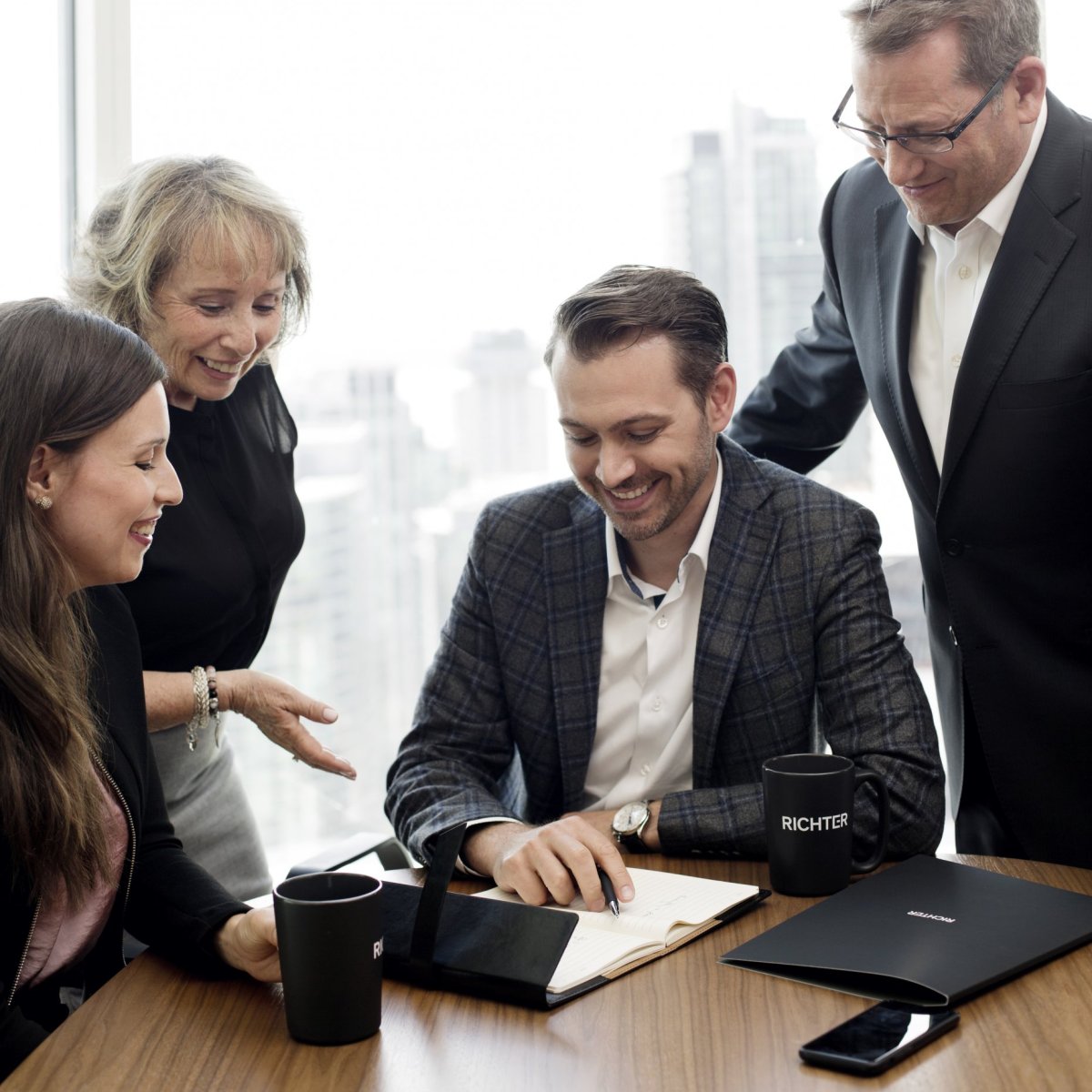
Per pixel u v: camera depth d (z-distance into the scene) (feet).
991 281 5.65
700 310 5.18
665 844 4.79
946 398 6.07
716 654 5.37
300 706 5.80
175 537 5.96
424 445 8.43
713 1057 3.12
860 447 7.94
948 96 5.18
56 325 4.15
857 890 4.12
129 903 4.41
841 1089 2.93
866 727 5.10
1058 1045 3.10
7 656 3.92
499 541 5.82
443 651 5.81
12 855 3.89
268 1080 3.10
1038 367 5.54
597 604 5.59
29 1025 3.84
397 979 3.73
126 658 4.73
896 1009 3.28
